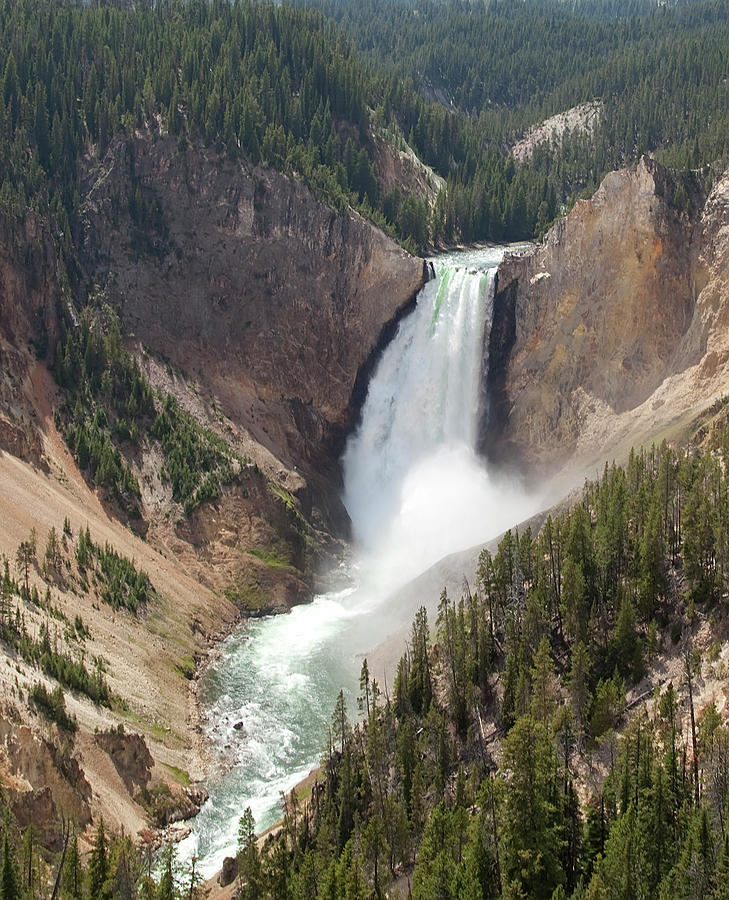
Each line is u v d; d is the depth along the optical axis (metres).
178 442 119.69
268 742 87.00
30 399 113.06
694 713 66.69
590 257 123.25
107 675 86.69
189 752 85.19
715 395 105.12
